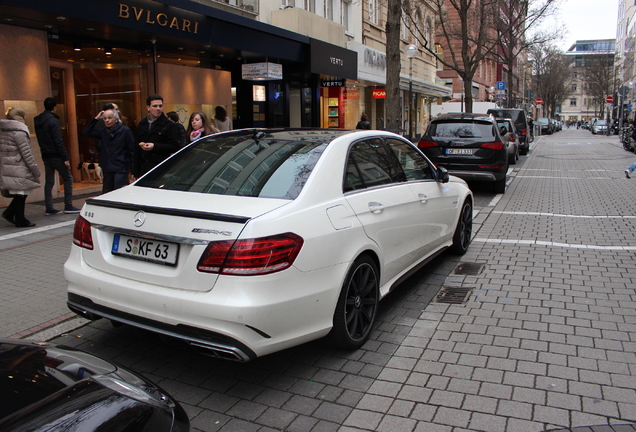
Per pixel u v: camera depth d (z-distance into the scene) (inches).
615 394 129.0
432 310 186.4
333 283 137.8
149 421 78.7
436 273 229.5
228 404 127.3
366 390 133.0
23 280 217.6
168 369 145.3
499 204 414.3
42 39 390.9
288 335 127.7
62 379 82.8
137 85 490.9
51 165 344.5
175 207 132.6
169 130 268.8
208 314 118.3
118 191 156.9
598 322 173.2
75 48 433.7
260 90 630.5
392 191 176.9
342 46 738.8
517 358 148.6
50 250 263.6
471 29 1158.3
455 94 1612.9
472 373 140.6
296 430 116.6
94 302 137.9
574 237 294.0
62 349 96.2
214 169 155.8
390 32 481.1
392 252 173.5
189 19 431.5
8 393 77.6
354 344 152.3
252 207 129.1
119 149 298.8
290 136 169.8
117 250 136.7
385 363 147.3
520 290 205.6
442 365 145.4
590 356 149.2
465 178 438.9
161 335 128.3
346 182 155.1
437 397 129.1
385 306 190.9
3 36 363.9
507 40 1413.6
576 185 527.8
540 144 1437.0
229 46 483.5
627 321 173.6
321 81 734.5
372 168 173.2
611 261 244.5
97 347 158.6
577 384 133.9
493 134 436.8
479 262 245.3
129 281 131.7
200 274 120.7
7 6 315.9
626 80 2994.6
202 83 543.8
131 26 386.9
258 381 138.2
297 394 131.6
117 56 471.5
